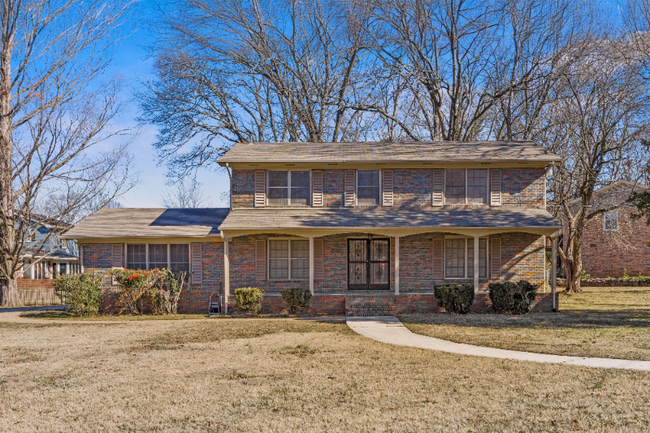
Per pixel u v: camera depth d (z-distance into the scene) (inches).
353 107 1352.1
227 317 751.1
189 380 374.0
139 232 836.6
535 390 333.7
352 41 1307.8
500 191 840.9
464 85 1328.7
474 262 776.9
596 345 478.9
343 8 1272.1
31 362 442.0
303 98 1392.7
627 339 508.1
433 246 824.3
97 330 631.2
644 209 828.6
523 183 843.4
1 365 431.2
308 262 829.8
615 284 1294.3
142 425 283.6
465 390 337.4
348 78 1353.3
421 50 1286.9
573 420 277.4
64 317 780.0
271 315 765.3
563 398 315.9
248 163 831.7
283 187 850.1
